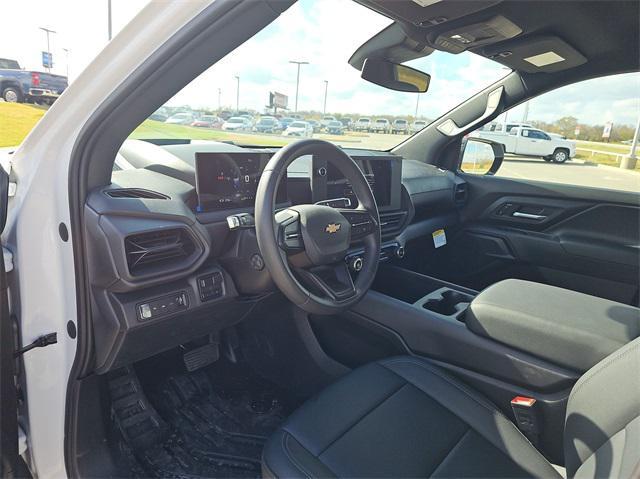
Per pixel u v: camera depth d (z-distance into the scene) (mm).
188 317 1201
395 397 1108
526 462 933
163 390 1648
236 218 1240
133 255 1037
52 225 983
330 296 1168
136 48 790
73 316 1007
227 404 1652
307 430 1009
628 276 2014
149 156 1444
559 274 2223
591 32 1676
